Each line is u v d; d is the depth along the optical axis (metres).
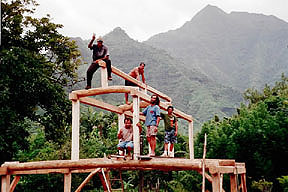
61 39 19.42
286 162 14.72
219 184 6.20
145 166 7.45
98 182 20.17
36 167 8.34
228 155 15.59
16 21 17.12
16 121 15.30
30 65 15.55
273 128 14.85
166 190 19.81
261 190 13.89
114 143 22.88
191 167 6.65
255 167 15.20
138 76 10.68
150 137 7.74
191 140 10.84
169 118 8.87
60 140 17.80
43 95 15.97
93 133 25.92
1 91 13.95
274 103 18.38
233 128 17.03
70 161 8.03
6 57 14.27
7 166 8.63
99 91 8.18
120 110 10.10
